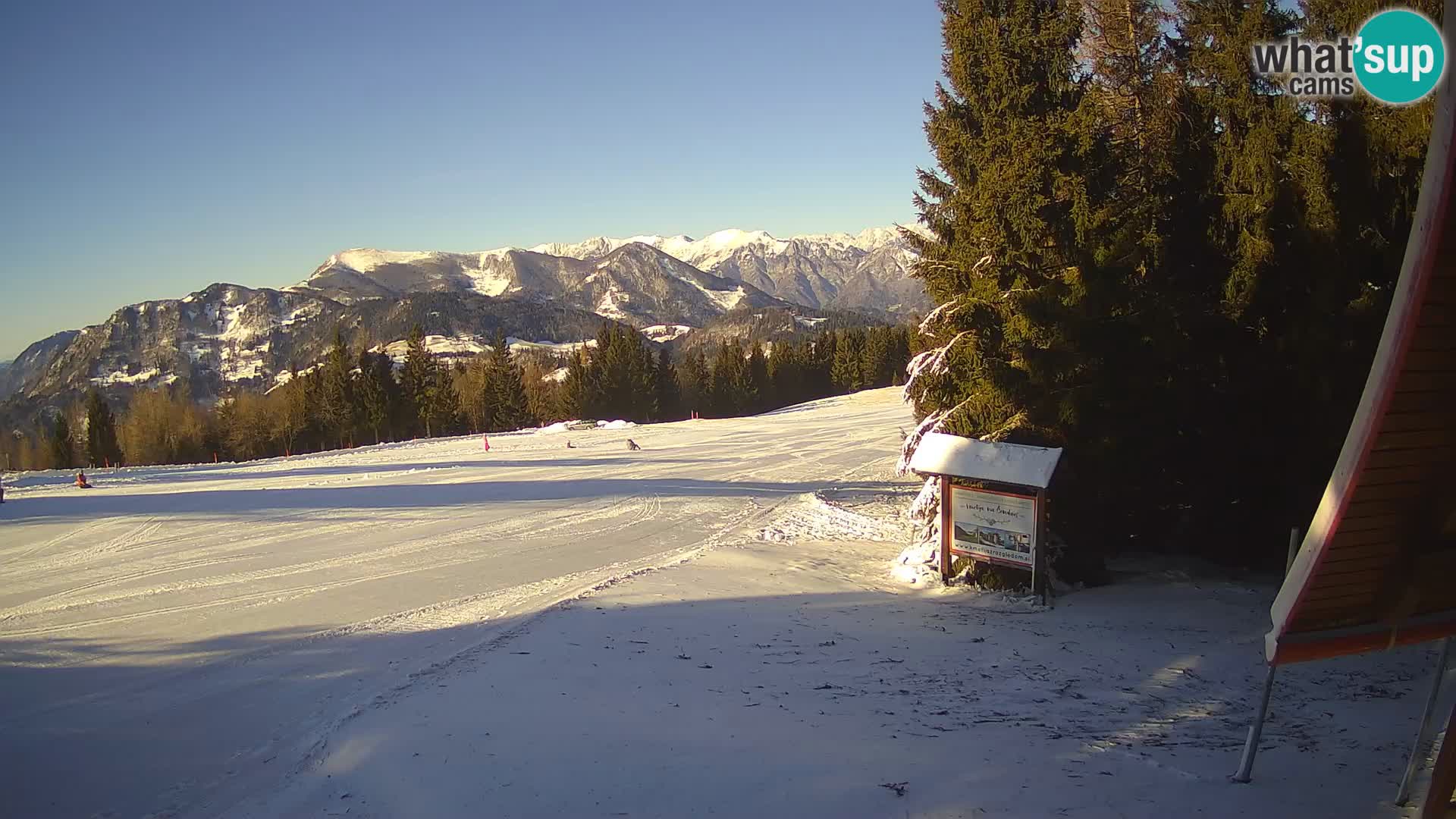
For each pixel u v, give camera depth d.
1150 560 17.20
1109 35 17.27
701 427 56.31
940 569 15.93
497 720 8.61
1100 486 15.30
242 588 15.56
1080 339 14.83
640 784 6.89
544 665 10.66
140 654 11.76
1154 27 17.11
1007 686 10.02
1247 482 15.55
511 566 17.31
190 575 16.61
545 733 8.20
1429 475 5.39
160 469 38.50
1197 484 15.92
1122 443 14.92
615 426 60.44
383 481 31.44
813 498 25.73
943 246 17.23
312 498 26.81
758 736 8.08
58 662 11.43
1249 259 14.85
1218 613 13.73
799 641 12.16
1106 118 16.58
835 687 9.94
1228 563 16.52
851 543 20.03
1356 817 5.89
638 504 25.42
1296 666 10.90
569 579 16.14
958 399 16.77
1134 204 16.12
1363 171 13.84
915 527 18.88
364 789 7.10
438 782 7.07
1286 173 14.64
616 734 8.14
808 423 54.91
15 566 17.58
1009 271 15.79
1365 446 5.18
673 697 9.41
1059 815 6.09
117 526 21.94
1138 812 6.10
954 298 16.56
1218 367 15.74
